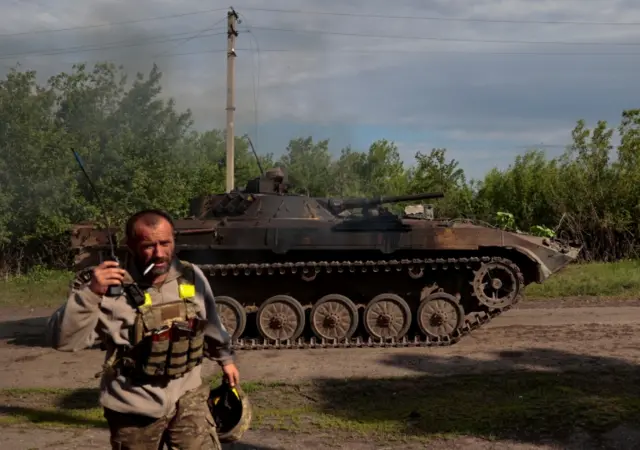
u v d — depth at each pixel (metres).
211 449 3.79
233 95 22.86
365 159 35.47
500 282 11.34
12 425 7.11
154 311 3.66
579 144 27.78
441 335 11.33
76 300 3.49
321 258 11.62
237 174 32.34
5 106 22.41
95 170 23.53
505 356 9.92
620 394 7.50
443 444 6.27
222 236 11.30
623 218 26.11
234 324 11.45
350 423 6.96
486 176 30.55
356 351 10.94
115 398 3.69
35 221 22.95
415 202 29.67
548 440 6.23
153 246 3.69
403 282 11.83
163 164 24.08
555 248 11.73
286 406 7.68
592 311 14.14
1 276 23.19
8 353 11.21
